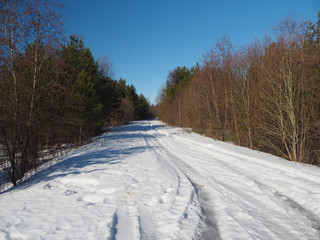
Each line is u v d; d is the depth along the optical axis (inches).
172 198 186.9
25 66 323.6
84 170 277.3
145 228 136.7
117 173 263.6
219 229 140.2
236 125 581.0
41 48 331.6
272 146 425.4
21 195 195.9
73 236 122.7
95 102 702.5
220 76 695.7
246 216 155.6
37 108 329.4
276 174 256.7
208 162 341.7
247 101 531.8
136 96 2655.0
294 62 386.0
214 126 693.3
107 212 157.3
